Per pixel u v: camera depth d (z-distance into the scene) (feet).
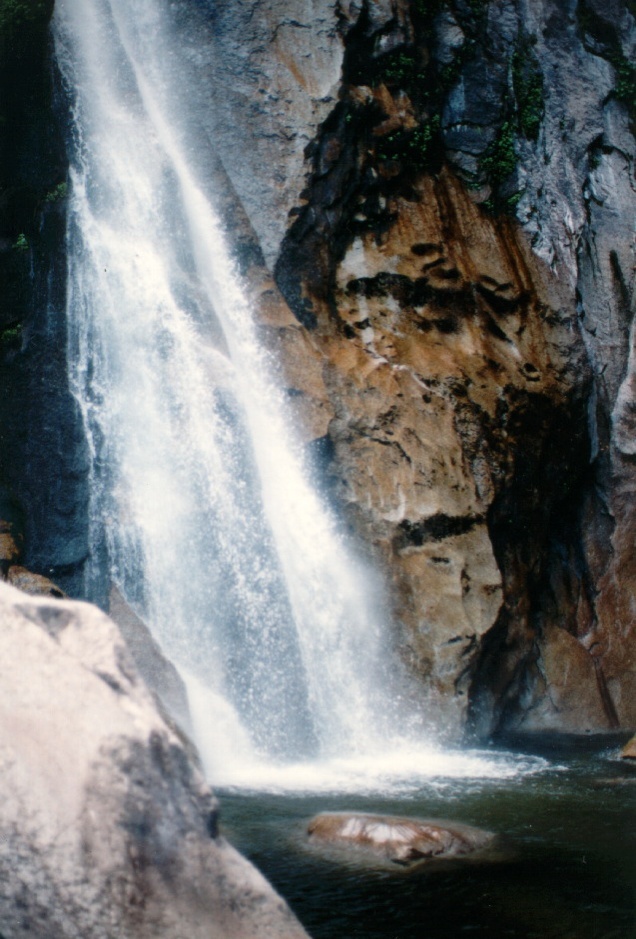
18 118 37.27
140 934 7.32
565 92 54.13
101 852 7.42
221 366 39.75
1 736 7.80
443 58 49.67
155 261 40.57
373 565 37.65
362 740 34.96
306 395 39.22
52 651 8.09
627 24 57.36
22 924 7.32
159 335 38.99
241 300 41.24
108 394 36.55
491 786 25.84
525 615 42.55
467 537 39.11
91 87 41.37
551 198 51.31
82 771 7.58
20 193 36.29
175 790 7.81
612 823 20.89
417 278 44.27
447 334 44.39
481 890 15.52
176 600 34.58
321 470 38.45
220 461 37.99
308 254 42.57
